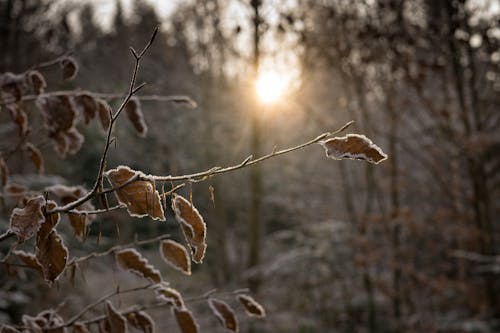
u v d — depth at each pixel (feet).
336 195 35.53
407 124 27.84
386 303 31.01
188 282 40.98
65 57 6.20
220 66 41.22
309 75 26.63
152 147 46.44
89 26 24.53
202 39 41.09
